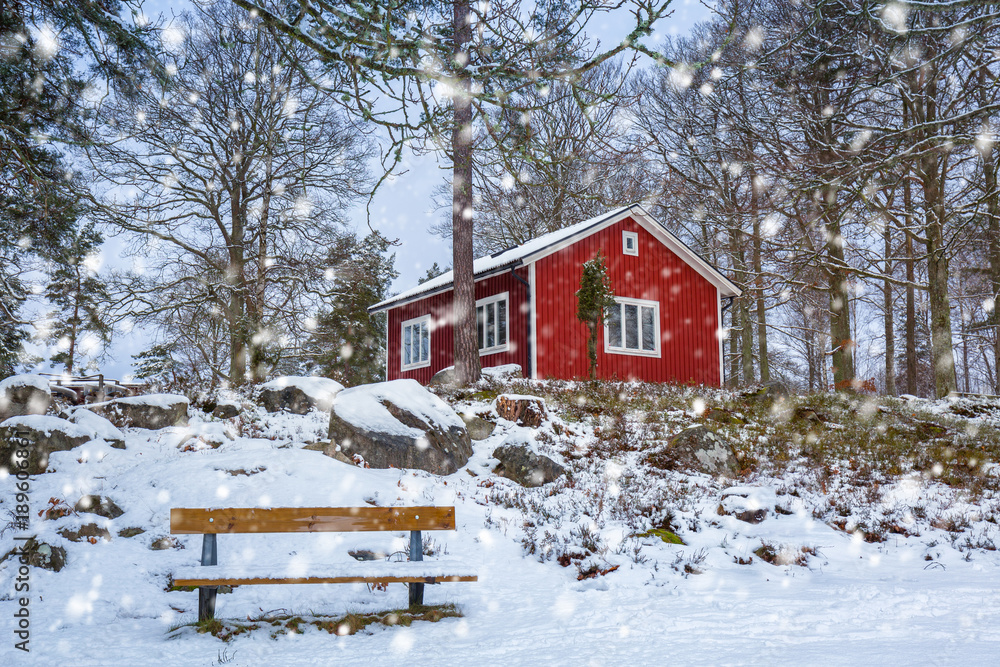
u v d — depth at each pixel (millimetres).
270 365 23484
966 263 27969
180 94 19359
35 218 13406
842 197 21453
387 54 4504
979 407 18500
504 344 20578
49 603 6191
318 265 25078
